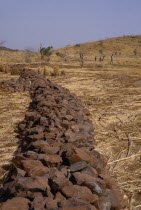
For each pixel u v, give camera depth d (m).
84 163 3.28
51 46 31.55
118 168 4.22
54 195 2.75
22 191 2.74
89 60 40.22
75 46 72.00
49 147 3.77
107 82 14.33
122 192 3.52
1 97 8.98
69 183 2.87
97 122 6.58
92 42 77.25
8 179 3.38
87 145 4.08
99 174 3.26
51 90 9.08
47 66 22.75
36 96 8.34
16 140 5.04
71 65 27.31
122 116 7.16
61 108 6.12
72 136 4.27
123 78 16.31
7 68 17.62
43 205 2.46
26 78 12.55
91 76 17.17
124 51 64.88
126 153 4.80
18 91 10.06
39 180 2.84
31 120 5.77
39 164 3.29
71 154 3.41
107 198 2.84
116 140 5.40
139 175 3.99
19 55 40.59
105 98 9.74
